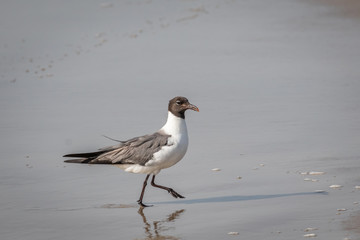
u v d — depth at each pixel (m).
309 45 24.81
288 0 34.03
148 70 22.27
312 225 9.05
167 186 11.55
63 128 16.08
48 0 37.16
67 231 9.42
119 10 34.41
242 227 9.20
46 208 10.52
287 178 11.49
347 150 13.08
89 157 10.80
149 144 10.64
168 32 28.56
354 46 24.28
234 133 14.95
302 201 10.16
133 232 9.30
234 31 27.95
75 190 11.49
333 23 28.45
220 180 11.66
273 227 9.09
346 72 20.67
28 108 18.28
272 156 12.98
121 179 12.12
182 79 20.77
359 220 9.10
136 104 18.14
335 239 8.44
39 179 12.16
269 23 29.16
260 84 19.70
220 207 10.20
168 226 9.49
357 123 15.25
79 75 22.23
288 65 21.98
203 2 35.31
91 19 32.41
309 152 13.11
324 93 18.33
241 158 12.97
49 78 22.06
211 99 18.30
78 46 27.02
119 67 22.98
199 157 13.21
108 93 19.55
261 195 10.66
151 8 34.56
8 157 13.72
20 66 24.11
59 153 13.99
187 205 10.47
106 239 9.05
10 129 16.16
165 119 16.52
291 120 15.82
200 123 16.02
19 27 31.00
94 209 10.45
